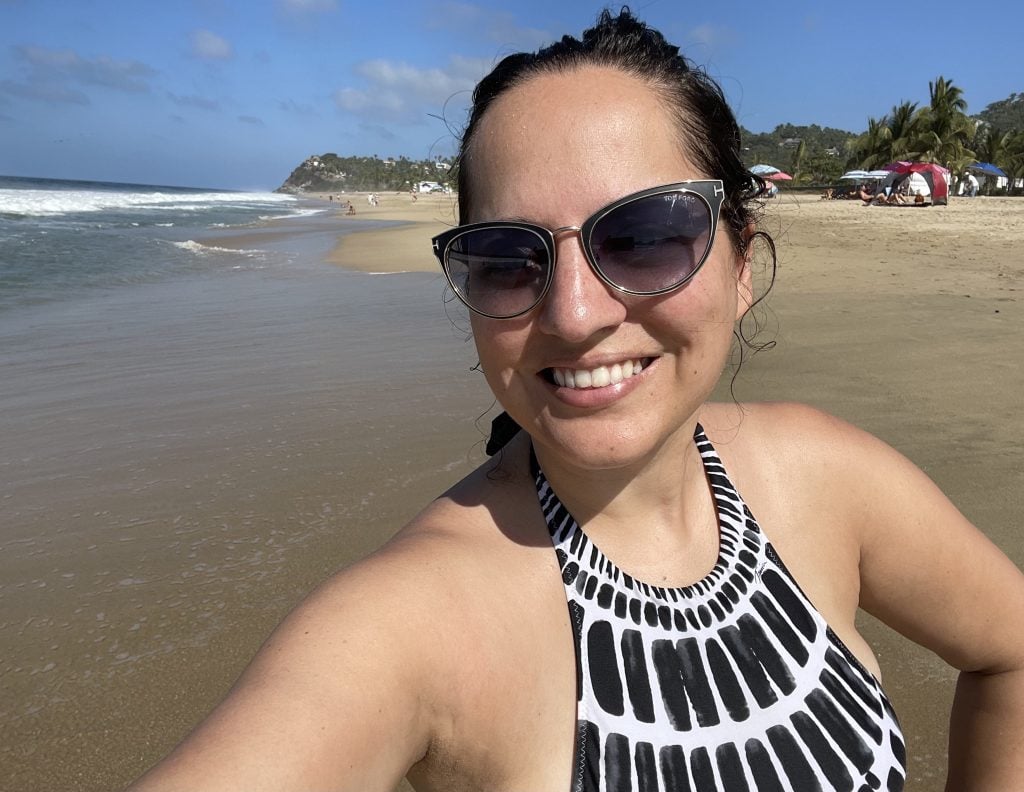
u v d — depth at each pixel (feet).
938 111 50.44
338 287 12.66
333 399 5.91
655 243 1.21
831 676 1.32
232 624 3.06
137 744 2.45
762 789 1.19
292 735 0.95
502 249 1.22
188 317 9.75
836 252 13.93
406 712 1.04
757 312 8.27
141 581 3.36
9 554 3.60
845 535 1.52
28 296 11.60
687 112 1.31
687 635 1.27
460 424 5.29
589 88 1.25
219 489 4.29
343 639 1.03
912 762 2.27
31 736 2.48
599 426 1.23
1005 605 1.55
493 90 1.30
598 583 1.26
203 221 40.55
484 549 1.23
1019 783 1.51
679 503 1.38
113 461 4.72
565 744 1.16
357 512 3.99
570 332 1.17
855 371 5.97
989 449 4.40
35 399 6.07
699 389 1.30
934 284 9.90
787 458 1.54
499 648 1.14
